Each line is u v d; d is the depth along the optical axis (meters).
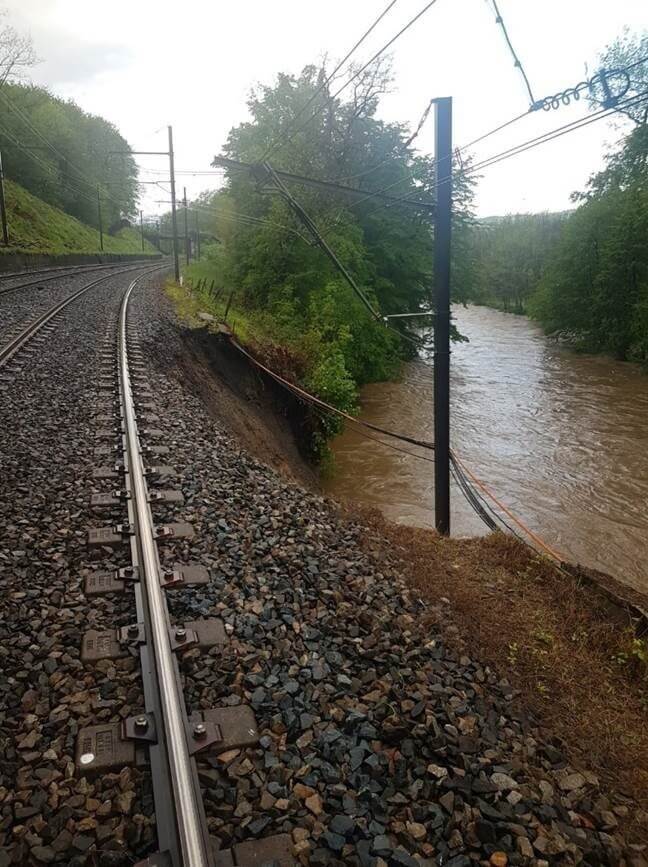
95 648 3.83
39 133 58.59
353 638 4.31
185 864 2.46
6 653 3.77
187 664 3.78
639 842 3.05
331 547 5.78
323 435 17.23
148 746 3.12
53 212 57.28
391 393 25.78
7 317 15.63
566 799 3.20
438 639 4.45
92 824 2.72
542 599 5.93
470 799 3.04
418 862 2.66
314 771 3.11
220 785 2.96
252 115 30.36
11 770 3.00
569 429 20.58
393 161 28.42
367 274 27.23
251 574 4.95
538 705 4.06
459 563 6.45
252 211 28.61
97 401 9.20
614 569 11.51
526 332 49.97
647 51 18.69
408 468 16.47
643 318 33.00
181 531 5.39
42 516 5.55
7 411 8.31
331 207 25.03
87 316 16.69
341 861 2.64
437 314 9.25
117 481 6.46
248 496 6.59
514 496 14.84
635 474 16.31
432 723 3.51
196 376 13.44
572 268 42.22
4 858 2.55
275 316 23.47
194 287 28.89
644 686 4.71
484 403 24.25
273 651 4.03
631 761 3.75
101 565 4.82
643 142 36.38
